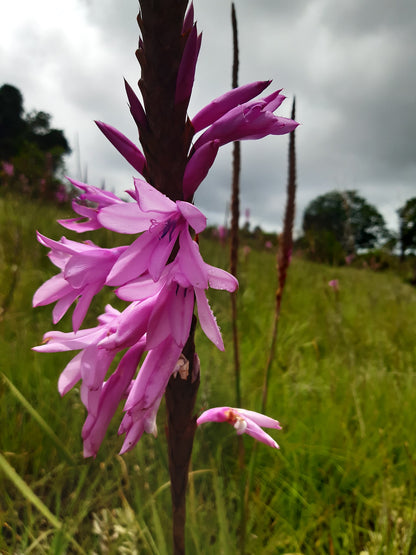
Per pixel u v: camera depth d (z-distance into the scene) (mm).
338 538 296
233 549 236
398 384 547
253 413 184
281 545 275
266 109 169
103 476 308
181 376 156
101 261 158
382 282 1508
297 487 322
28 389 378
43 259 733
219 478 289
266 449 360
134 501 287
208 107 166
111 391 162
